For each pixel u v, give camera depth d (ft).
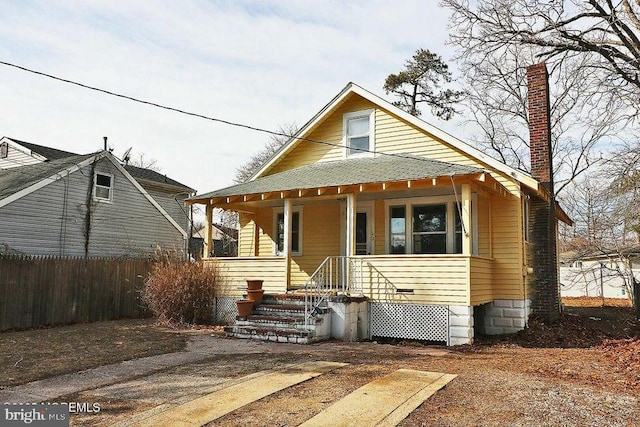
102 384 23.34
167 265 50.70
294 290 45.91
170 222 85.15
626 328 50.98
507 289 44.47
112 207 75.36
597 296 114.73
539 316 48.78
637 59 51.08
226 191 48.24
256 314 40.91
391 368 25.90
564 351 34.53
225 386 22.08
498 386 22.12
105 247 73.67
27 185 64.23
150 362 28.55
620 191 59.26
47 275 48.06
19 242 62.28
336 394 20.49
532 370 26.18
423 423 17.03
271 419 17.34
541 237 49.80
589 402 19.80
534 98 53.36
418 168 42.37
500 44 57.21
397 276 40.27
